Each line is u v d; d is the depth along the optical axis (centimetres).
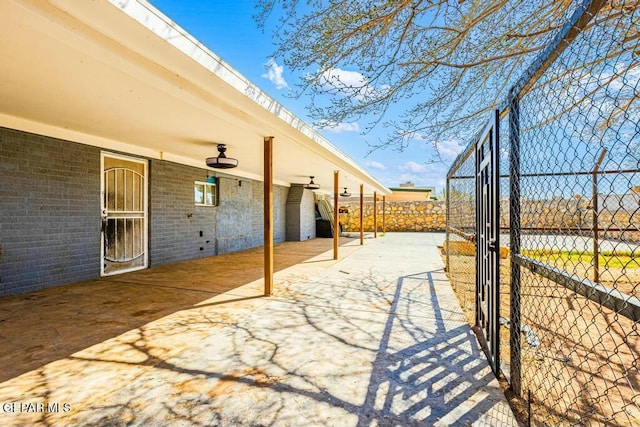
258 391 209
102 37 222
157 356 260
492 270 245
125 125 463
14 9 188
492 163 246
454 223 556
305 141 518
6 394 205
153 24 212
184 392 208
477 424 178
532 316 357
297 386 215
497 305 233
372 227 1734
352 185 1263
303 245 1104
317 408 192
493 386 217
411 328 323
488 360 254
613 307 117
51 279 491
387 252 906
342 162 734
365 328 323
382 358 257
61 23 199
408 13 283
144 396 203
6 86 318
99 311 376
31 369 238
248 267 674
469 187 413
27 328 320
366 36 298
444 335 305
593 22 148
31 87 320
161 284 517
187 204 775
